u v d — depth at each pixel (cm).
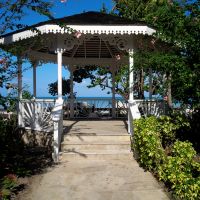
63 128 1170
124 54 1410
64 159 942
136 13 1555
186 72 762
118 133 1049
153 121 940
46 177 788
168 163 680
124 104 1672
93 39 1320
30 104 1146
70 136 1024
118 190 698
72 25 1007
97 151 973
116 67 1623
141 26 1015
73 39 1069
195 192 586
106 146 991
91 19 1062
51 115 1056
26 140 1132
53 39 1090
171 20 813
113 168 856
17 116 1205
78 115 1622
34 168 862
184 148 714
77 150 981
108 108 1748
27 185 736
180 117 1007
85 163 906
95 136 1021
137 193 679
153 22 1032
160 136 938
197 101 809
